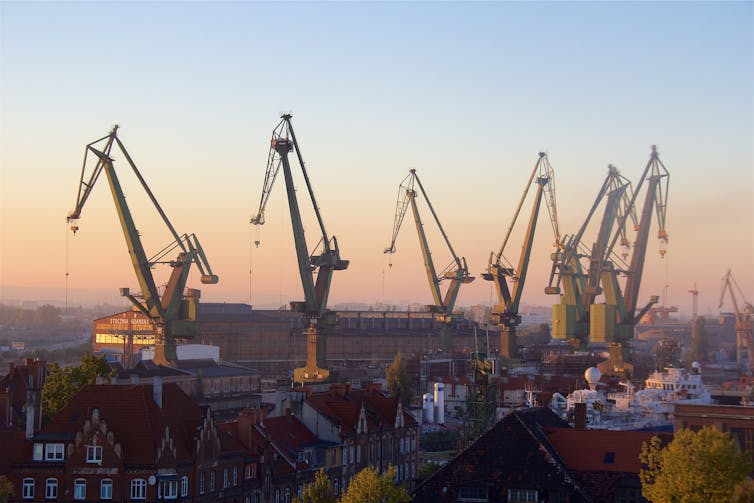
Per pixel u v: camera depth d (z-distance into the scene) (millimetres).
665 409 180125
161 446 102625
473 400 145125
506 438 102125
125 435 104000
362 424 137000
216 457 108875
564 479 99312
